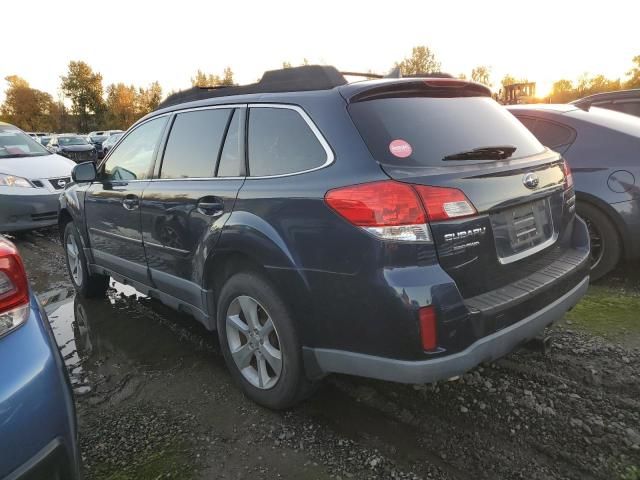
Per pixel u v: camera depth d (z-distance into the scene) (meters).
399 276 2.12
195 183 3.18
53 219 7.48
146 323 4.24
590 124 4.51
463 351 2.17
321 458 2.47
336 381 3.14
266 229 2.56
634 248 4.26
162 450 2.59
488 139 2.69
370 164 2.26
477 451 2.46
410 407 2.84
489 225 2.35
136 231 3.74
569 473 2.29
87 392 3.18
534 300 2.46
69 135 28.52
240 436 2.67
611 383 2.97
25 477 1.62
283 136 2.69
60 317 4.46
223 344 3.06
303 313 2.47
